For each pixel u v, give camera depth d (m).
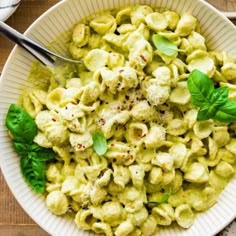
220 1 0.51
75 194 0.44
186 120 0.44
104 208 0.44
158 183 0.44
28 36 0.45
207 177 0.45
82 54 0.46
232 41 0.45
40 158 0.45
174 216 0.45
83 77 0.46
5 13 0.49
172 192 0.45
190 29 0.45
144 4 0.46
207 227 0.45
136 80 0.43
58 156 0.45
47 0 0.52
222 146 0.46
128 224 0.44
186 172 0.45
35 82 0.46
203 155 0.45
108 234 0.44
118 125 0.44
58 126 0.43
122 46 0.45
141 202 0.44
